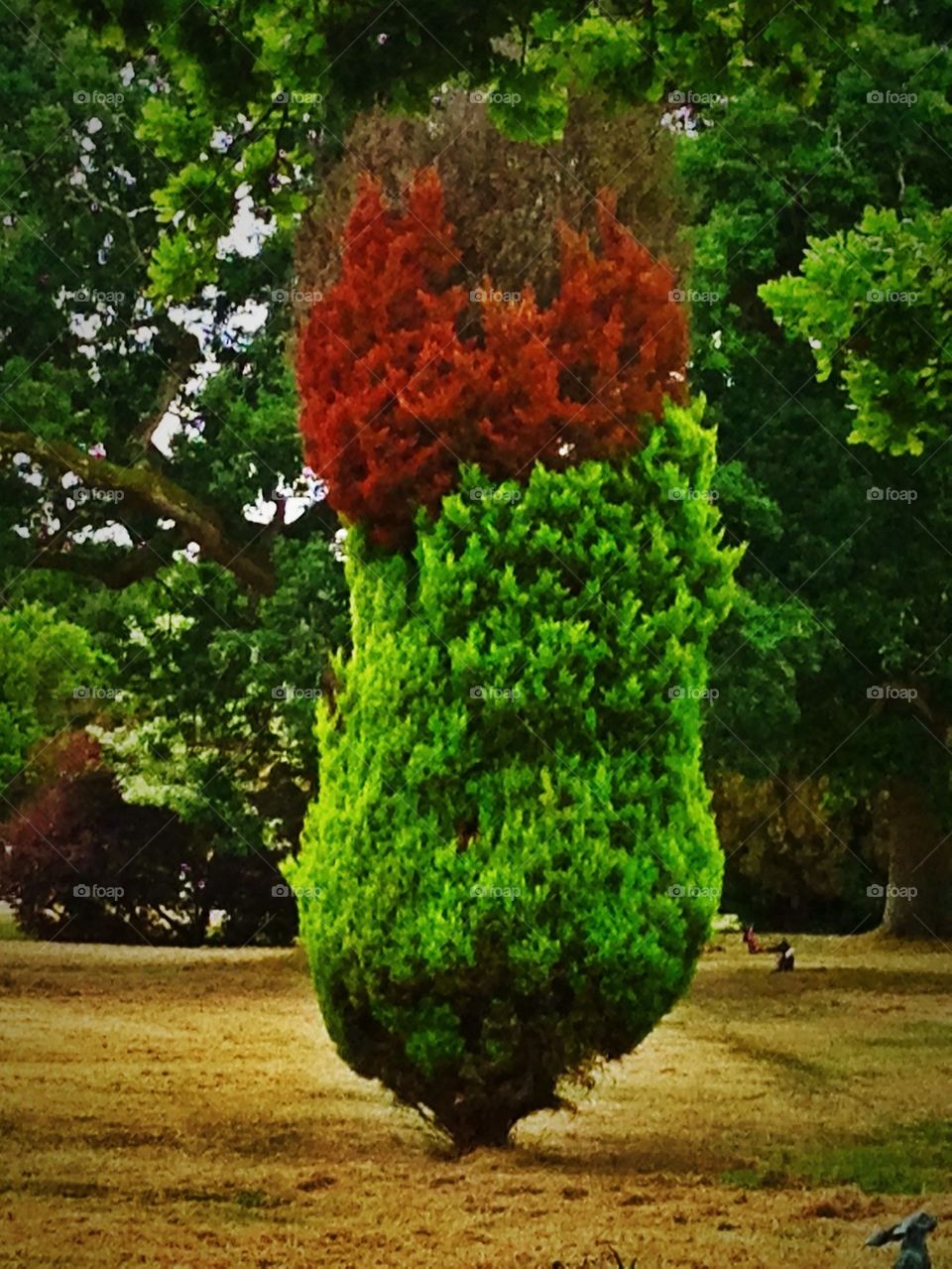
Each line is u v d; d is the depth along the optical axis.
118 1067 13.91
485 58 9.86
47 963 24.44
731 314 24.38
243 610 27.70
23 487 26.38
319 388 10.41
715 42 10.76
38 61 27.34
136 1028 16.73
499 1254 7.73
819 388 24.95
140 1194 8.99
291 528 26.94
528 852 9.82
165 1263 7.50
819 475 24.55
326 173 10.77
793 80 11.12
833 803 32.56
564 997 9.94
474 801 9.90
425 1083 10.02
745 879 37.25
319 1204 8.80
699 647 10.34
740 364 24.92
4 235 26.72
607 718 10.04
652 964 9.96
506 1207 8.73
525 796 9.88
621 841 9.98
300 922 10.30
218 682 26.09
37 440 25.30
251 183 11.85
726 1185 9.49
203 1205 8.76
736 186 24.25
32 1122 11.11
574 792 9.90
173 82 26.50
